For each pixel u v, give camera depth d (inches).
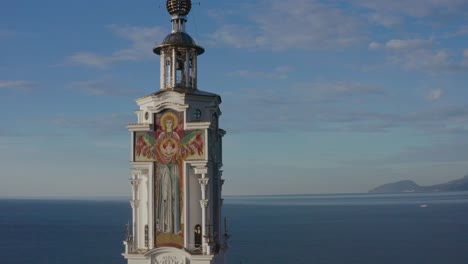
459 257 6658.5
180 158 2021.4
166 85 2148.1
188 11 2206.0
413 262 6392.7
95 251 7568.9
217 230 2155.5
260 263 6451.8
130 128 2044.8
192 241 2004.2
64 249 7834.6
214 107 2075.5
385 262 6417.3
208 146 2023.9
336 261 6530.5
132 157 2046.0
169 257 1998.0
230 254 7150.6
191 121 2038.6
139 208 2068.2
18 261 6899.6
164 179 2026.3
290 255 7007.9
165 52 2150.6
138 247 2046.0
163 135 2036.2
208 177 2033.7
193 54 2170.3
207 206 2015.3
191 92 2064.5
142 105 2096.5
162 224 2015.3
